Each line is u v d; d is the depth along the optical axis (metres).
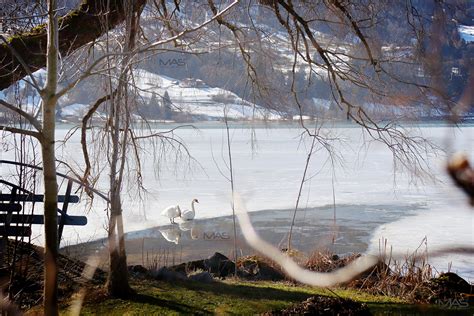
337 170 29.48
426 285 7.63
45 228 5.35
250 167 31.27
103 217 14.30
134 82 6.84
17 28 8.19
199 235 13.60
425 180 8.07
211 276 8.45
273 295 7.45
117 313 6.64
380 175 27.75
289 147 42.91
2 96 7.01
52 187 5.53
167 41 5.74
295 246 12.75
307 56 9.27
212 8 7.93
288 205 19.48
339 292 7.78
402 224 15.48
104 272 7.84
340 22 8.96
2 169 12.14
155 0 7.93
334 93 9.20
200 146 41.28
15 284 6.78
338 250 12.68
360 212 18.34
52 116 5.56
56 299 4.95
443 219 15.05
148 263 10.49
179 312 6.71
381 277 8.09
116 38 7.37
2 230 7.78
